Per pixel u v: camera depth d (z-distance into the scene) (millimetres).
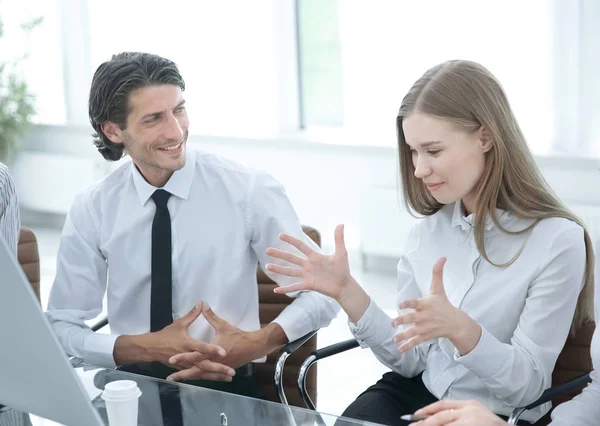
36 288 2482
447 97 1864
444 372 1993
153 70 2068
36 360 1179
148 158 2121
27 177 6457
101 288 2334
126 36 5957
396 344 2020
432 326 1714
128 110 2072
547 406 1979
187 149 2287
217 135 5637
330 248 5484
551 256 1883
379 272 5324
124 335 2145
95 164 6164
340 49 5426
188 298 2264
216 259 2250
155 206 2242
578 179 4586
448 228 2072
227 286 2252
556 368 2016
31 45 6379
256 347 2109
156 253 2225
